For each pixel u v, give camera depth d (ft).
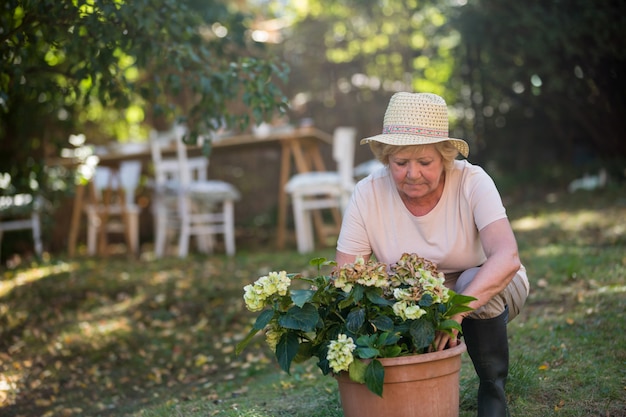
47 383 14.03
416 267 7.70
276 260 22.70
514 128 34.47
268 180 35.63
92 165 24.77
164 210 25.81
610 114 28.91
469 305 7.56
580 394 9.54
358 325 7.42
